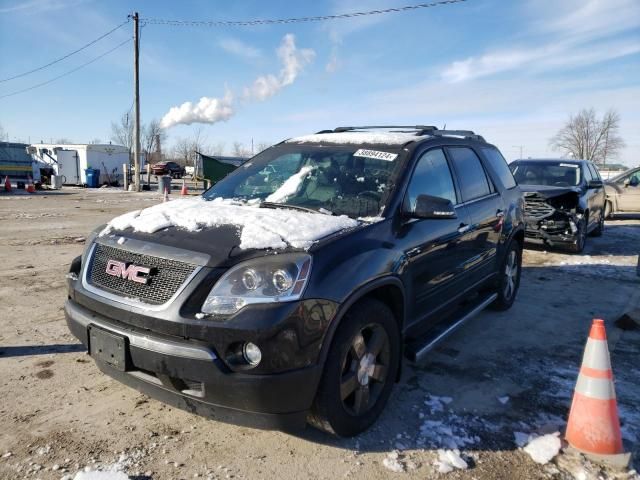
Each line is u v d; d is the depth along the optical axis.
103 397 3.46
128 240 3.04
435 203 3.36
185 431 3.09
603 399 2.91
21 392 3.48
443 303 4.09
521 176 10.84
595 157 58.00
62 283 6.34
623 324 5.29
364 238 3.09
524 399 3.64
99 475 2.57
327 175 3.85
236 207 3.65
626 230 13.60
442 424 3.26
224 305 2.58
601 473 2.79
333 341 2.77
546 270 8.16
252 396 2.52
